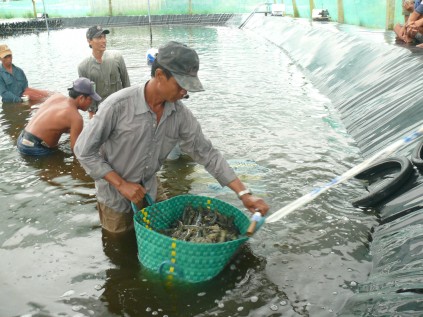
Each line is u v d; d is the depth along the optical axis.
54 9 23.83
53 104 5.61
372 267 3.17
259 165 5.00
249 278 3.08
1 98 8.41
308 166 4.96
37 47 15.58
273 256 3.34
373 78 7.20
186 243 2.77
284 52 13.39
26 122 6.93
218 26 22.73
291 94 8.28
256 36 17.77
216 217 3.31
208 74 10.19
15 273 3.19
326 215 3.89
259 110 7.20
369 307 2.62
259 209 3.10
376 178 4.49
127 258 3.33
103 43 5.75
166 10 24.36
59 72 10.84
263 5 22.09
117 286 3.02
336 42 10.10
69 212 4.05
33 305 2.86
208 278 3.01
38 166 5.15
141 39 17.34
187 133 3.21
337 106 7.36
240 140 5.82
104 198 3.50
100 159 3.09
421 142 4.36
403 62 6.82
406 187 3.94
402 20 10.05
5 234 3.71
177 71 2.63
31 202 4.26
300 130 6.21
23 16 24.16
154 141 3.13
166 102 3.01
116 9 24.42
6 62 8.02
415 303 2.46
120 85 6.14
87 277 3.13
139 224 2.95
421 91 5.54
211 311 2.78
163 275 3.02
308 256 3.33
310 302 2.84
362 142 5.62
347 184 4.49
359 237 3.56
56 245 3.54
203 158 3.29
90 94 5.38
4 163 5.25
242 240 2.94
